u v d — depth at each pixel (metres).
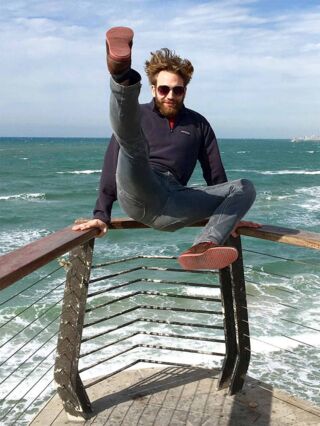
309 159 96.81
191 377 3.60
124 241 20.45
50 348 9.27
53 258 2.07
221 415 3.16
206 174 2.96
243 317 3.30
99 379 3.38
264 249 19.38
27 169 62.06
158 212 2.55
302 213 28.64
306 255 18.30
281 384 7.85
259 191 40.16
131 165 2.32
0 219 26.73
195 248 2.41
